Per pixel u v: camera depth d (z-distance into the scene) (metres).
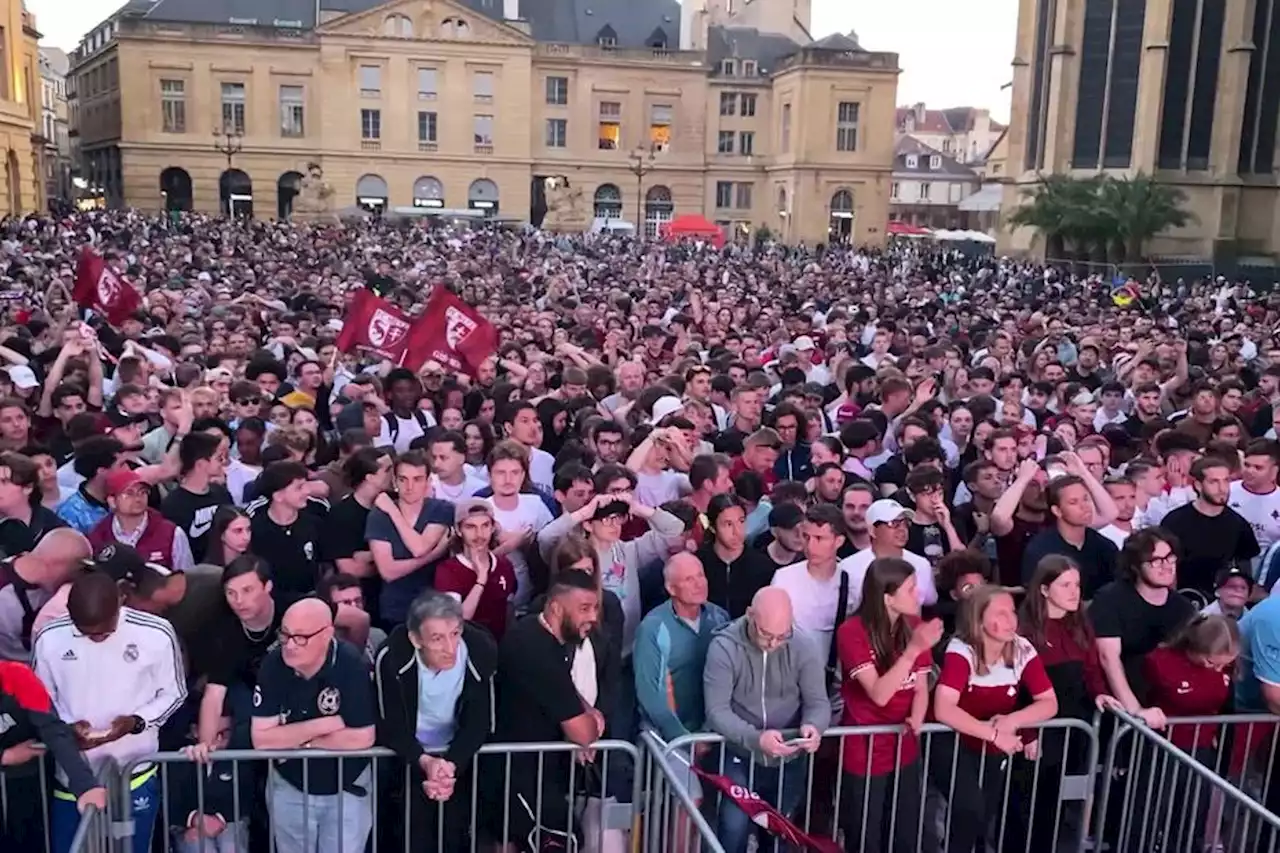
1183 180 54.47
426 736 5.53
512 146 77.69
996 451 8.48
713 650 5.95
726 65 84.38
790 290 29.98
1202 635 5.95
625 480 7.00
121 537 6.87
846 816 6.00
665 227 69.81
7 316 15.98
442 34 75.56
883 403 11.12
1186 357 15.17
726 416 11.50
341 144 75.56
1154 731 5.89
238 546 6.55
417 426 10.97
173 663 5.48
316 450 9.73
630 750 5.65
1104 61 55.84
